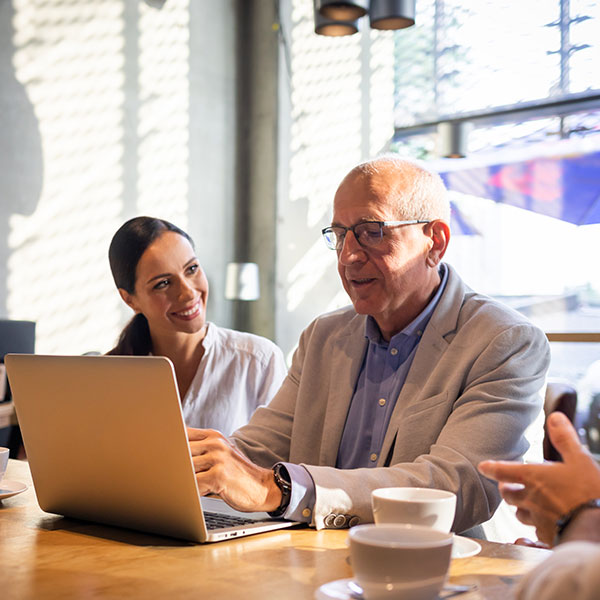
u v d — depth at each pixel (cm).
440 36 681
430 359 156
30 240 562
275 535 110
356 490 116
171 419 101
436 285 166
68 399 114
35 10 571
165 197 655
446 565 72
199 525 103
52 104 580
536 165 654
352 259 159
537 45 637
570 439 85
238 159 717
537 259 661
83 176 596
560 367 607
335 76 712
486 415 135
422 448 146
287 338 696
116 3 622
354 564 73
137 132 636
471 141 679
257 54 716
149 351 227
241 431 174
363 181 161
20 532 112
